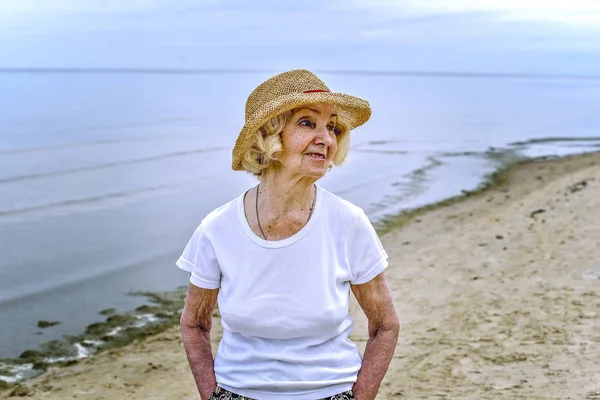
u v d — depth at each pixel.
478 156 24.86
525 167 21.16
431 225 12.66
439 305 7.59
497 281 8.37
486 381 5.42
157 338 7.45
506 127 41.91
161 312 8.34
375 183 18.08
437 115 53.91
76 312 8.30
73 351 7.12
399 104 72.44
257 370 2.27
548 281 8.16
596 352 5.80
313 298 2.25
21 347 7.19
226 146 29.47
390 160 23.61
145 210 14.91
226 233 2.32
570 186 15.70
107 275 9.89
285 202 2.27
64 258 10.86
